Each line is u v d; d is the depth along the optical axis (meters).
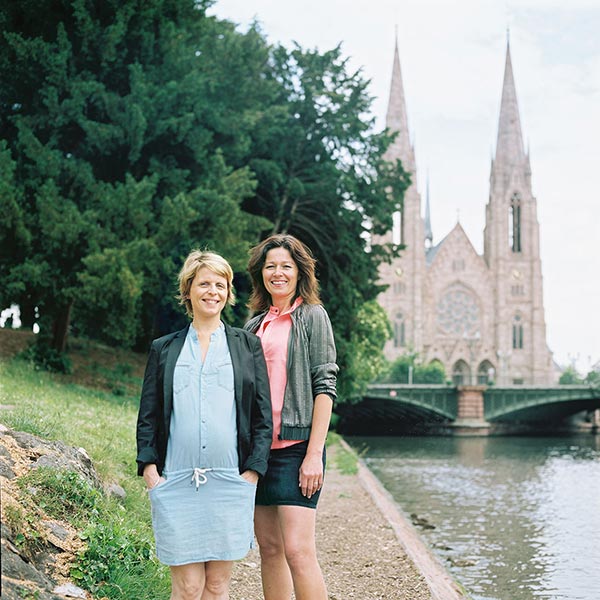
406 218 108.38
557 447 47.53
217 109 22.05
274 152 27.22
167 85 19.66
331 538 9.04
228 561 3.62
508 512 17.72
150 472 3.56
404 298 106.62
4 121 19.86
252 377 3.71
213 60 23.61
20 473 4.84
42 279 18.02
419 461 33.62
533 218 111.62
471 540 13.75
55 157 18.28
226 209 19.47
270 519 4.14
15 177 18.83
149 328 28.86
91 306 17.84
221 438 3.56
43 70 18.73
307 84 28.11
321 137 29.05
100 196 18.47
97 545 4.49
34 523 4.26
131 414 13.57
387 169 30.22
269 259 4.23
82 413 10.72
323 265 29.05
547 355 109.81
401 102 113.31
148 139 19.77
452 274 109.06
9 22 18.61
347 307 28.34
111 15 19.50
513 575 10.92
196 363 3.66
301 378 4.01
